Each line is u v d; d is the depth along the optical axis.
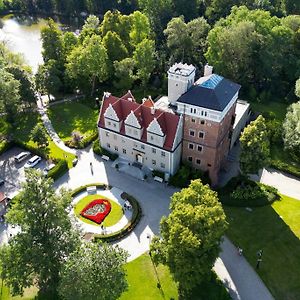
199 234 56.19
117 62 110.00
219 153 82.75
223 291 61.03
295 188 82.81
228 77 113.81
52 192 56.16
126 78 110.12
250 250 67.69
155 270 64.75
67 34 123.38
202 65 124.38
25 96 105.62
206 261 57.97
